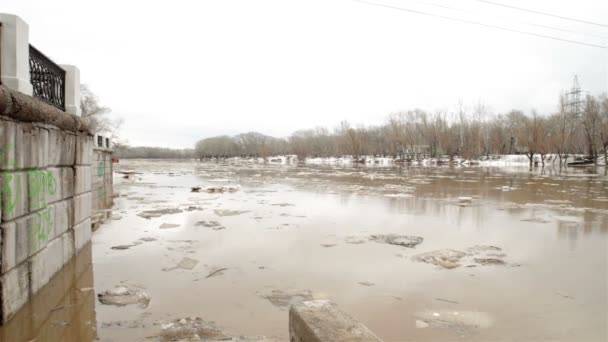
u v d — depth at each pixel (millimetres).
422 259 6742
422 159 66188
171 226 9578
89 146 7258
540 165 52875
